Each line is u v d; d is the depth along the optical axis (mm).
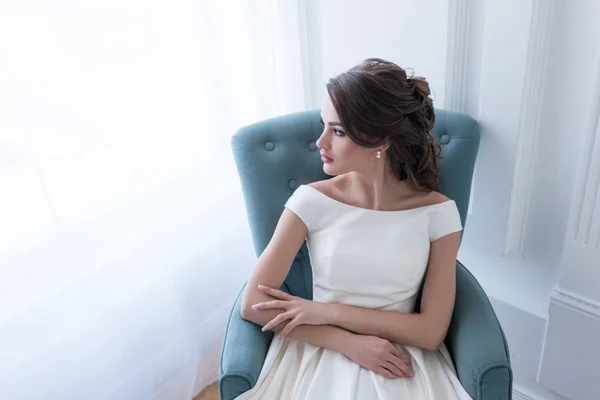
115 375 1632
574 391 1558
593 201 1281
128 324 1629
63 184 1357
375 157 1223
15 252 1315
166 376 1787
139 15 1410
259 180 1440
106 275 1513
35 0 1210
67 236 1396
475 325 1177
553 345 1534
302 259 1506
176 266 1705
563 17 1235
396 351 1182
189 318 1812
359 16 1602
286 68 1838
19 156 1261
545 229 1493
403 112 1157
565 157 1365
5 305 1335
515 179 1434
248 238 1939
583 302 1414
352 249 1257
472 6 1355
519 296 1616
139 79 1452
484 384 1096
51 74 1270
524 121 1355
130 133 1462
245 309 1248
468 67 1432
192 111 1614
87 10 1297
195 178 1681
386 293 1261
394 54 1570
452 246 1267
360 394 1149
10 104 1218
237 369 1129
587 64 1237
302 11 1747
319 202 1294
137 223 1550
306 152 1478
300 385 1178
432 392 1143
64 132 1326
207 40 1586
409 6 1470
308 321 1223
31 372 1425
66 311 1449
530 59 1278
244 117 1797
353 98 1125
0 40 1177
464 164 1379
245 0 1662
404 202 1296
